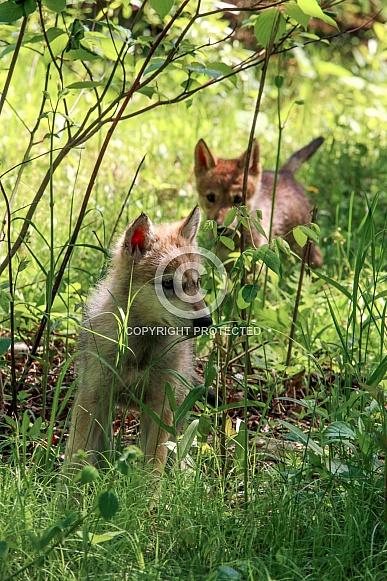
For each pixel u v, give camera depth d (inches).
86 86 262.4
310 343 300.0
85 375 244.5
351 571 185.0
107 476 216.5
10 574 173.0
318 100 770.8
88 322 252.7
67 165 498.9
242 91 724.0
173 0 225.5
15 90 602.2
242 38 706.8
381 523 196.4
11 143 498.0
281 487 210.2
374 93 748.6
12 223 379.6
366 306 250.1
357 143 577.9
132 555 185.3
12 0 230.8
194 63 274.8
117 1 321.4
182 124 608.1
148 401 251.0
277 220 477.1
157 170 531.2
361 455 216.2
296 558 183.9
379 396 201.2
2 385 262.4
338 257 406.6
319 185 558.3
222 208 466.3
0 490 202.4
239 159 483.2
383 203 516.7
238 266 215.8
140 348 245.9
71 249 265.9
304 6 221.8
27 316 318.3
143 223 251.8
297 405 296.2
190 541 193.3
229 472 227.0
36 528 188.4
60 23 310.7
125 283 251.6
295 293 375.9
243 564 175.3
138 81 256.7
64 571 174.1
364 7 801.6
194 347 276.2
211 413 231.5
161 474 224.1
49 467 225.3
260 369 311.7
